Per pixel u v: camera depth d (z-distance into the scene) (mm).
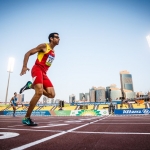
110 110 18406
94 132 2068
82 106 35500
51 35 3537
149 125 3037
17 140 1518
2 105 34875
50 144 1337
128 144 1321
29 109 3119
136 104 34094
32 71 3242
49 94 3426
